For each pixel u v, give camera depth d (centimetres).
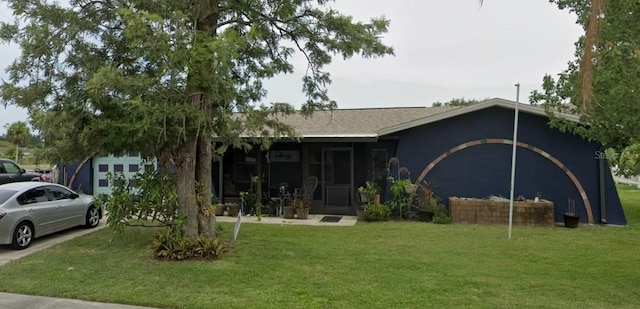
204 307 423
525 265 587
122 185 702
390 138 1115
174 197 670
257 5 707
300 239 781
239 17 724
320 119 1317
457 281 507
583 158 1000
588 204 989
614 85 457
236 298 448
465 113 1066
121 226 676
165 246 627
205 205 698
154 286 492
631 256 644
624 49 436
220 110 645
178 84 545
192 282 506
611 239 779
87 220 916
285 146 1266
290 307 421
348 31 718
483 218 968
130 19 480
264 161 1277
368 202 1079
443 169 1084
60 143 599
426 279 516
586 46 332
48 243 771
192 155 659
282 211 1129
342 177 1215
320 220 1046
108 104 551
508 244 730
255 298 448
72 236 835
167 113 512
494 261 610
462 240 766
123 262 604
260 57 802
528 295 456
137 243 736
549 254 655
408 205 1052
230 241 757
